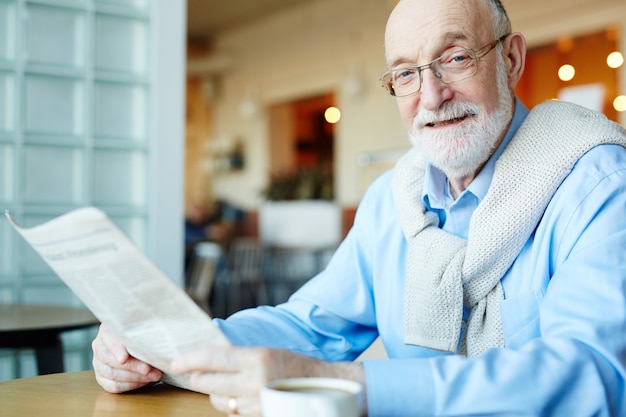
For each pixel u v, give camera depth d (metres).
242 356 0.75
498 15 1.16
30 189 2.63
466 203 1.17
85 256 0.75
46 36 2.65
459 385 0.77
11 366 2.57
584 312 0.86
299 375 0.75
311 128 10.45
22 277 2.61
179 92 2.81
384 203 1.29
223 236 7.71
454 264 1.11
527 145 1.09
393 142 7.98
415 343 1.13
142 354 0.93
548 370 0.78
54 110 2.67
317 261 6.84
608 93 7.15
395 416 0.77
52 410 0.92
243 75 10.39
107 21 2.75
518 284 1.09
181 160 2.82
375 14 7.92
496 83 1.14
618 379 0.81
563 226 1.03
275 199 9.20
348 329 1.29
